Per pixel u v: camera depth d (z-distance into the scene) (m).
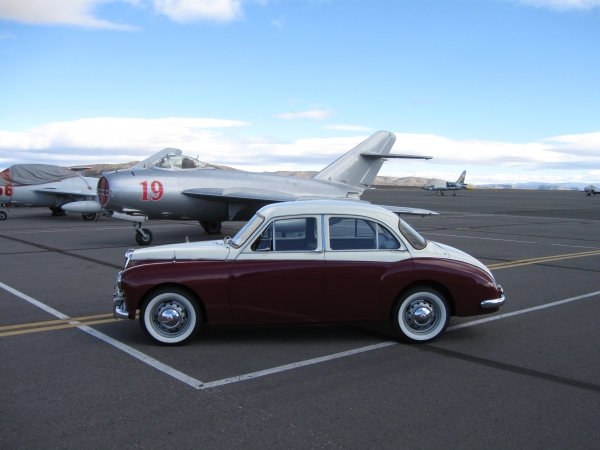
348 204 5.70
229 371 4.68
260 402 3.99
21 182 23.84
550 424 3.65
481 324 6.34
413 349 5.35
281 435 3.46
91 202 21.44
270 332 5.95
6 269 10.26
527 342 5.61
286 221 5.51
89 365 4.82
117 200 14.05
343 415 3.77
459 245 14.92
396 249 5.57
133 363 4.88
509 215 30.56
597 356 5.15
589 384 4.41
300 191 17.59
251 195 15.13
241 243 5.52
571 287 8.69
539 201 58.16
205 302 5.31
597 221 25.59
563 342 5.61
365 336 5.81
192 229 19.41
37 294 7.96
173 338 5.39
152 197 14.48
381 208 5.82
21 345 5.43
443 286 5.55
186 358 5.03
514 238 17.00
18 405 3.92
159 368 4.75
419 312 5.50
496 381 4.46
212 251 5.48
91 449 3.27
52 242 14.98
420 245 5.71
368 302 5.45
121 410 3.84
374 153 18.88
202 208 15.62
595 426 3.62
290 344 5.50
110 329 6.06
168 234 17.39
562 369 4.78
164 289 5.33
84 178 25.91
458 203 48.78
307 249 5.50
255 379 4.48
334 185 18.38
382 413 3.80
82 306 7.19
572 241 16.14
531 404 3.99
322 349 5.33
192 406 3.91
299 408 3.89
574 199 69.69
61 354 5.14
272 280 5.35
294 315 5.43
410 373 4.64
